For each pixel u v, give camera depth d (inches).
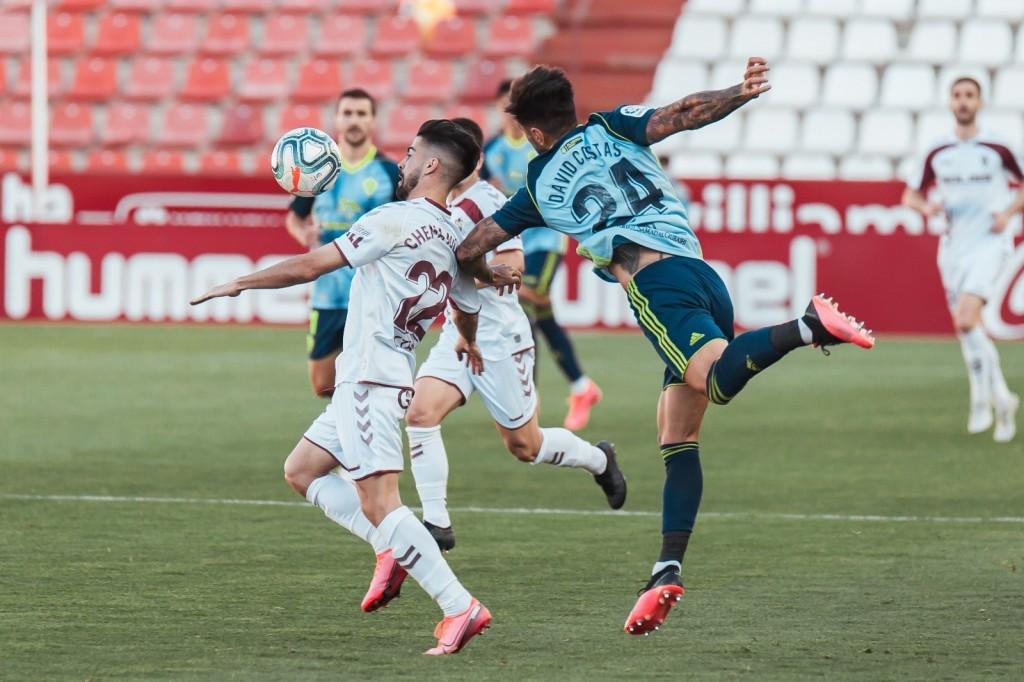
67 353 2119.8
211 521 1061.1
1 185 2445.9
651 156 780.0
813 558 949.8
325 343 1290.6
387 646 732.7
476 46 3041.3
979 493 1197.1
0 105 3009.4
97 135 2965.1
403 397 733.3
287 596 837.2
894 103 2935.5
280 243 2421.3
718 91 748.0
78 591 844.6
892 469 1314.0
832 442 1467.8
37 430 1505.9
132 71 3038.9
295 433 1497.3
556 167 774.5
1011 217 1520.7
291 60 3053.6
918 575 898.1
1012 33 3041.3
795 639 746.2
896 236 2325.3
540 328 1551.4
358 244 711.1
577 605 823.1
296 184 809.5
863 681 668.1
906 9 3073.3
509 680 669.9
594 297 2409.0
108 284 2434.8
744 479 1261.1
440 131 744.3
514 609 813.2
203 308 2442.2
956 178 1563.7
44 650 718.5
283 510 1104.8
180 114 2952.8
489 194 965.8
